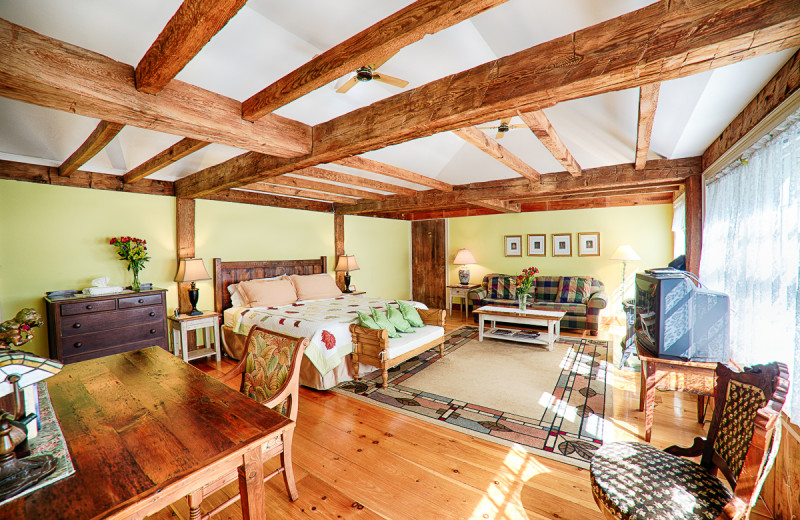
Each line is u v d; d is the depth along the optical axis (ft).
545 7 5.86
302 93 6.07
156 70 5.19
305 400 10.54
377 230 24.90
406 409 9.82
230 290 15.72
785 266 5.78
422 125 6.64
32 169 10.93
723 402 4.96
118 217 12.82
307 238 19.63
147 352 7.34
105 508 2.94
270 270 17.65
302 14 6.12
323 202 20.57
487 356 14.61
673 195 18.33
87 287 12.00
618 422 8.93
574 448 7.79
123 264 12.87
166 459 3.63
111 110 5.90
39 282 11.08
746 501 3.91
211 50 6.57
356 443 8.09
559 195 17.92
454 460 7.39
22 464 3.36
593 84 4.96
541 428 8.69
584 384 11.51
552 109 9.79
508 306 19.10
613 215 20.40
